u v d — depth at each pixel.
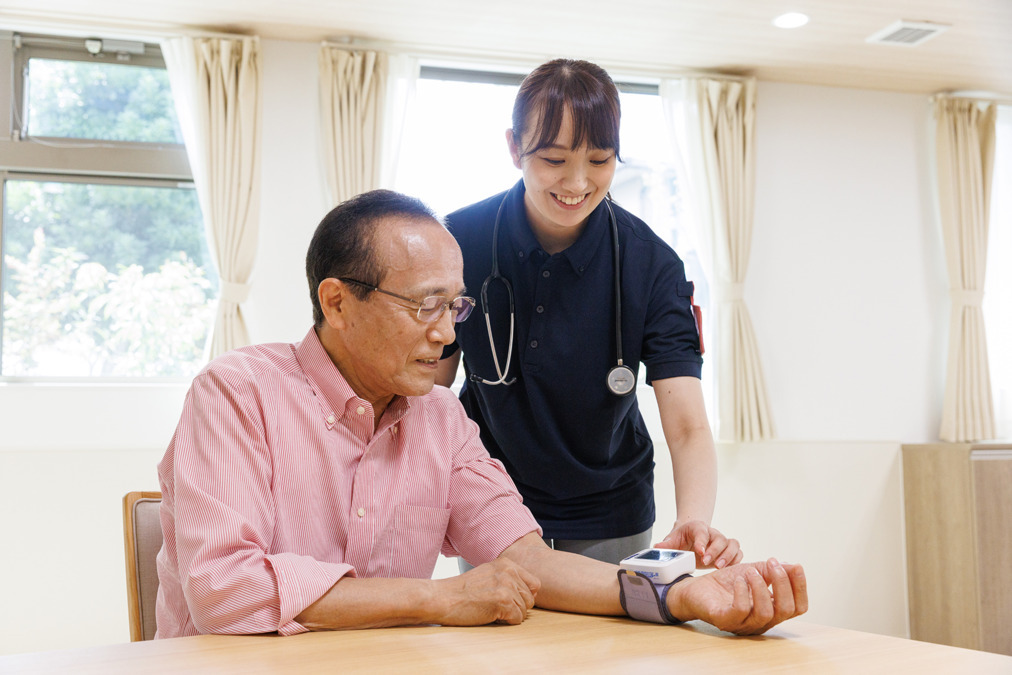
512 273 1.64
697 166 4.09
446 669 0.81
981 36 3.75
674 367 1.58
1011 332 4.45
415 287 1.13
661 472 3.83
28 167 3.53
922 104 4.45
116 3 3.39
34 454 3.23
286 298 3.68
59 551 3.22
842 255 4.29
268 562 1.03
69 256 3.59
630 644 0.93
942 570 3.98
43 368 3.54
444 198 3.96
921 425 4.32
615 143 1.43
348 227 1.15
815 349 4.21
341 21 3.59
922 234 4.40
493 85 4.08
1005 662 0.84
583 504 1.70
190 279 3.69
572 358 1.62
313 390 1.22
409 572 1.26
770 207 4.21
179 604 1.18
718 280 4.04
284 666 0.82
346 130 3.69
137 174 3.63
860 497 4.11
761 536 3.97
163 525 1.21
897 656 0.87
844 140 4.34
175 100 3.60
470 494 1.30
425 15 3.54
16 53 3.58
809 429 4.16
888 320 4.32
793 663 0.84
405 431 1.27
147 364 3.63
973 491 3.87
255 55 3.65
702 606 0.99
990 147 4.41
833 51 3.91
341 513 1.21
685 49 3.89
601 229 1.61
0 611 3.15
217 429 1.14
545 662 0.84
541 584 1.18
